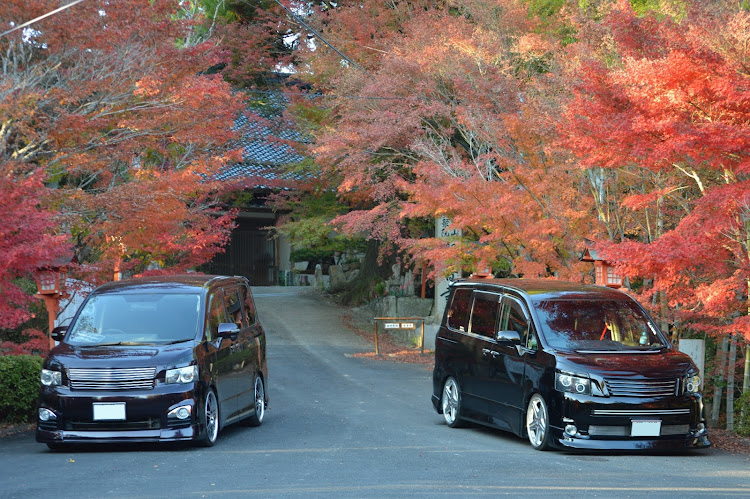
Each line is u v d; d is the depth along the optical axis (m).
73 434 9.40
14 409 12.13
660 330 10.62
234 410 11.01
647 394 9.47
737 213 10.91
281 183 28.53
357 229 22.47
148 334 10.26
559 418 9.46
